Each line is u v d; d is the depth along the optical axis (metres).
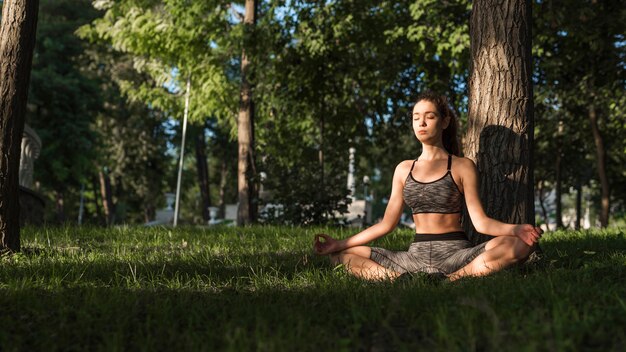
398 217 5.12
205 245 7.68
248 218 18.22
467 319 3.07
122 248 7.34
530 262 5.38
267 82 17.81
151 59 22.08
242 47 17.50
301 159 18.62
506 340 2.74
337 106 18.61
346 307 3.65
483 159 5.88
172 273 5.25
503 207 5.76
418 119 4.98
